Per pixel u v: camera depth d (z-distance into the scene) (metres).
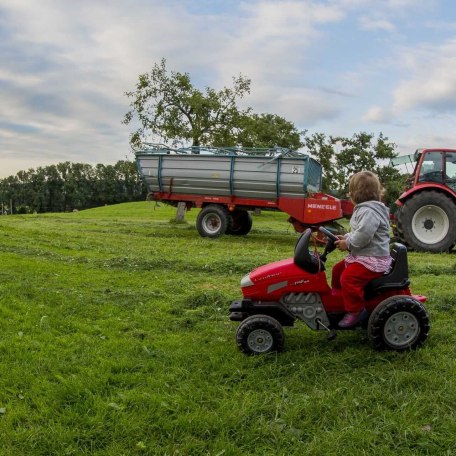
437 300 6.97
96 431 3.73
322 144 40.66
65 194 111.12
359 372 4.70
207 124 23.72
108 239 15.07
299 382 4.53
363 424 3.81
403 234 13.98
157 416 3.94
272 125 45.66
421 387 4.35
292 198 15.69
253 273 5.41
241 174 16.09
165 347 5.50
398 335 5.10
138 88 23.70
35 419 3.90
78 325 6.17
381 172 38.47
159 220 25.88
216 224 16.67
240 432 3.75
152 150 17.72
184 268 10.22
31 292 7.40
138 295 7.73
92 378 4.56
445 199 13.59
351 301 5.02
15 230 15.72
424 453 3.50
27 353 5.12
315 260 5.23
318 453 3.48
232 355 5.18
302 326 6.04
